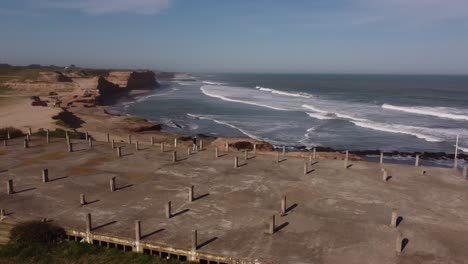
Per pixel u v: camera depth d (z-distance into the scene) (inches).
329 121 2468.0
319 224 671.1
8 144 1253.1
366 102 3767.2
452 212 730.8
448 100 4003.4
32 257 579.2
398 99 4126.5
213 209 732.0
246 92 5132.9
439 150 1732.3
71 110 2662.4
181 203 760.3
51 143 1274.6
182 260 582.2
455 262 553.6
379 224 674.2
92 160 1070.4
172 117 2714.1
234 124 2385.6
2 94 3412.9
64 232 639.8
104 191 825.5
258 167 1015.6
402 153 1653.5
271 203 765.9
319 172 972.6
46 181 882.8
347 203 769.6
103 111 2770.7
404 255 570.3
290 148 1723.7
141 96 4451.3
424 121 2479.1
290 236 625.3
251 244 596.7
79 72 5930.1
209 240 606.5
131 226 651.5
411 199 794.8
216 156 1125.1
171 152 1176.2
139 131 2000.5
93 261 573.6
